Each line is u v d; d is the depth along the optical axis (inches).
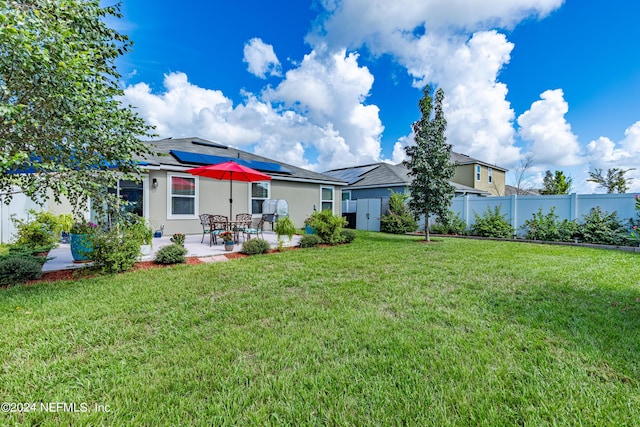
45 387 76.2
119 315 122.0
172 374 82.3
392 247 326.3
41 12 126.5
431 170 373.4
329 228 348.5
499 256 270.2
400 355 93.7
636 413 68.4
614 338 105.3
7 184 156.4
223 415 67.6
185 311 127.7
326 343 101.4
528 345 100.1
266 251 281.7
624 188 716.7
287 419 67.2
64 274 188.2
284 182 515.2
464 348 98.0
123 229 201.3
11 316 118.8
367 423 65.9
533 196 430.6
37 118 137.3
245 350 96.2
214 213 423.2
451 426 65.1
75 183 147.9
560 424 65.6
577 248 330.0
